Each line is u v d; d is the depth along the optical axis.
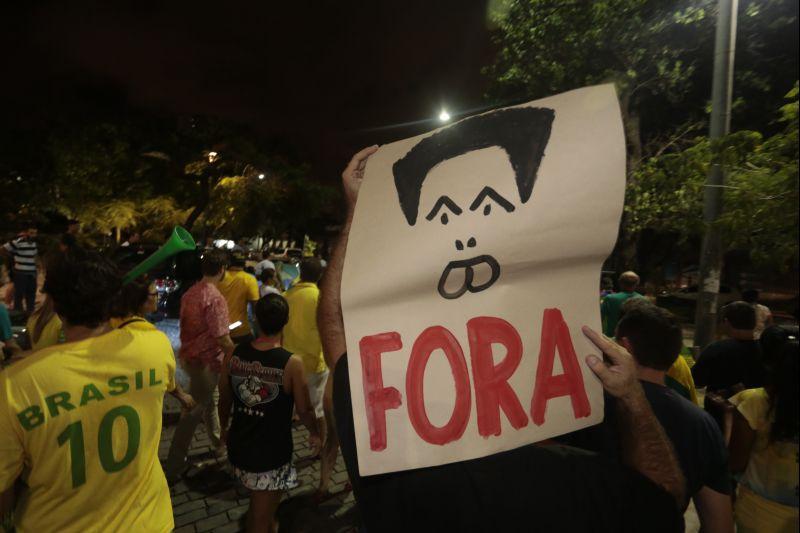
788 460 1.97
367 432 0.92
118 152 18.70
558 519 0.94
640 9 8.34
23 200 17.78
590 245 0.97
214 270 3.96
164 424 4.87
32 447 1.50
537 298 0.97
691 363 6.48
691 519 3.39
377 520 1.02
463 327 0.96
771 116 11.16
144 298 2.80
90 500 1.59
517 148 0.99
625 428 1.02
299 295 4.19
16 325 8.10
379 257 0.97
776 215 3.34
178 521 3.37
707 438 1.33
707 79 11.14
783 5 9.30
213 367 3.91
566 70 8.73
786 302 12.70
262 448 2.84
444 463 0.92
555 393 0.96
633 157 8.97
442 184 1.00
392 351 0.94
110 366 1.67
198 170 24.20
